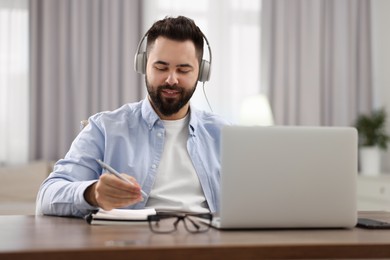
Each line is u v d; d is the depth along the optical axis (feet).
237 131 4.17
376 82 16.34
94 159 5.90
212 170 6.19
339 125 16.12
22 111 14.05
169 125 6.28
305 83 15.92
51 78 14.30
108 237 3.82
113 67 14.64
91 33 14.55
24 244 3.50
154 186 5.93
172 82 5.78
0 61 13.91
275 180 4.21
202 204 6.03
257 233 4.11
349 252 3.71
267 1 15.69
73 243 3.54
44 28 14.12
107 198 4.37
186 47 5.78
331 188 4.31
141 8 14.85
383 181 13.05
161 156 6.07
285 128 4.24
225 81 15.51
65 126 14.35
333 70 16.12
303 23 15.88
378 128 15.11
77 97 14.37
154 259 3.40
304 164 4.26
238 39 15.61
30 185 13.06
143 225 4.46
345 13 16.10
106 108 14.61
